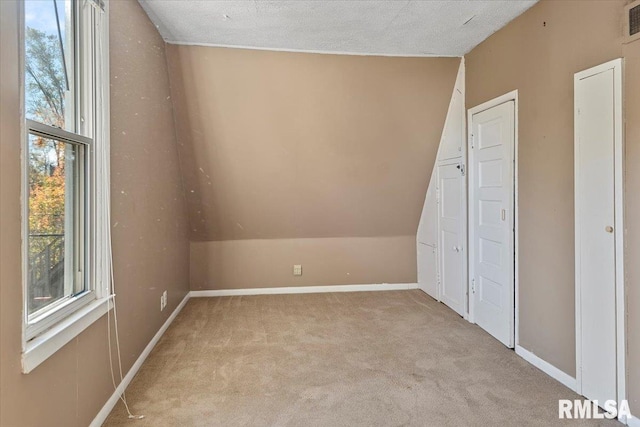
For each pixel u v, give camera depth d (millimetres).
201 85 3318
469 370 2512
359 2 2473
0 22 1203
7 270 1236
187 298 4344
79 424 1699
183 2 2469
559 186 2332
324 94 3518
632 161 1869
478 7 2555
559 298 2346
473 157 3328
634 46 1846
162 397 2178
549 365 2439
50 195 1611
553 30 2361
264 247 4656
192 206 4230
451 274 3863
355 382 2357
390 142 3945
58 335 1494
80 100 1855
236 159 3859
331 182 4188
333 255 4762
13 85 1273
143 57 2604
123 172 2256
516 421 1942
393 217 4645
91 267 1925
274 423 1932
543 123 2461
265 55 3236
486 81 3107
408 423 1933
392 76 3504
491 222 3066
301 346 2947
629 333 1894
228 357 2738
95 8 1912
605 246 2006
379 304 4129
